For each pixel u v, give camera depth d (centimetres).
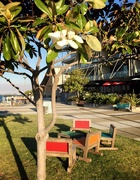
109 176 546
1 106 3434
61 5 184
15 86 344
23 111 2397
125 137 953
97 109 2558
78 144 687
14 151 763
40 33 183
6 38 190
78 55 192
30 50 298
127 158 675
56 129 1180
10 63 264
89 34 188
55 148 586
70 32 164
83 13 192
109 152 737
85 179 531
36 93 349
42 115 356
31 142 883
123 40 272
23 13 277
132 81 2939
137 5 327
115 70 4103
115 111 2264
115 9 329
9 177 544
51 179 534
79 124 952
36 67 329
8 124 1366
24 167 612
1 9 181
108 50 302
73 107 2995
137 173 563
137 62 3262
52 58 170
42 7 182
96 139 713
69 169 573
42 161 362
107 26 339
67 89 3747
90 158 677
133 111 2198
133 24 332
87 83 3800
